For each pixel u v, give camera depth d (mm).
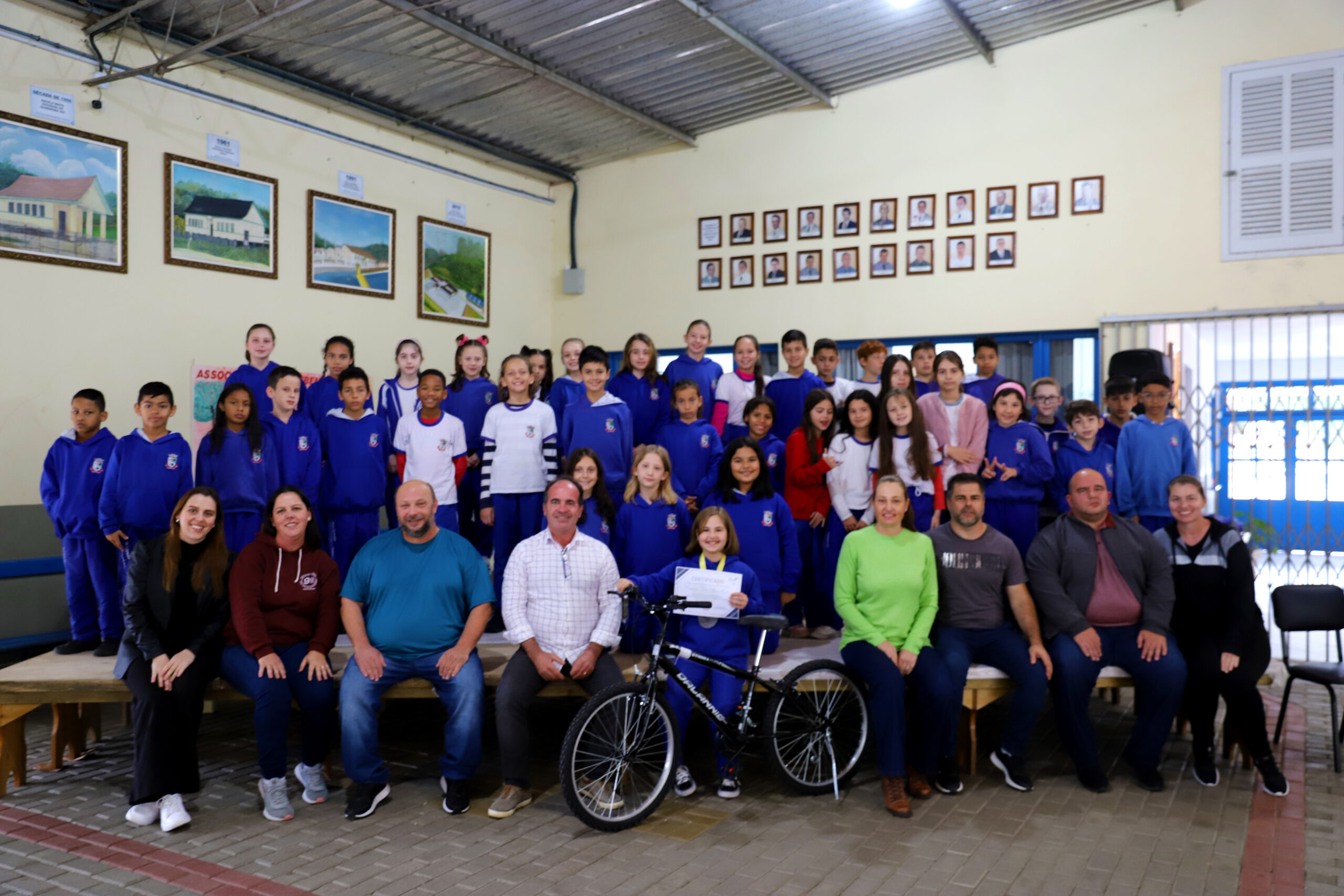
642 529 4195
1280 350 7250
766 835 3262
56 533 5059
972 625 3893
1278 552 7637
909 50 7875
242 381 5367
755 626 3625
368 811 3459
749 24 7176
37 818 3443
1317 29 6988
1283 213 7137
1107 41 7617
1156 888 2818
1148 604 3805
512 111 8172
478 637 3654
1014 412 4820
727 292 9148
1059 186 7820
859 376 8609
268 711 3451
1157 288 7527
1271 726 4453
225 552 3637
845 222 8625
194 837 3268
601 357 5066
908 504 3865
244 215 6867
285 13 5449
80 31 5855
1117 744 4266
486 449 5066
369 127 7883
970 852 3096
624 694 3346
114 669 3543
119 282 6109
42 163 5676
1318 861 2992
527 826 3352
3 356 5535
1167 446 4809
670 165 9367
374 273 7938
